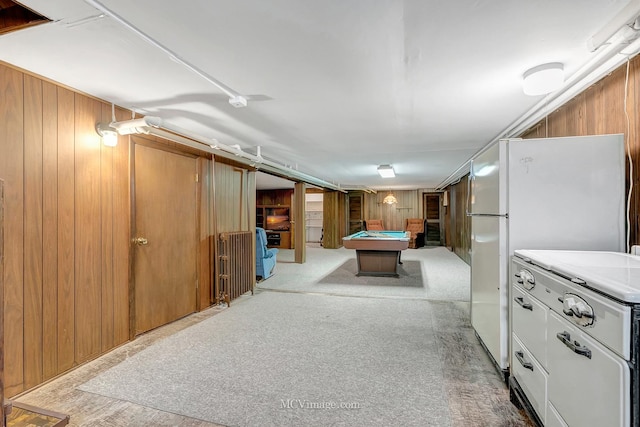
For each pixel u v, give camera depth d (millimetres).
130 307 2727
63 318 2172
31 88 1976
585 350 1084
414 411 1762
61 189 2162
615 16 1396
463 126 3146
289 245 10336
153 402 1856
